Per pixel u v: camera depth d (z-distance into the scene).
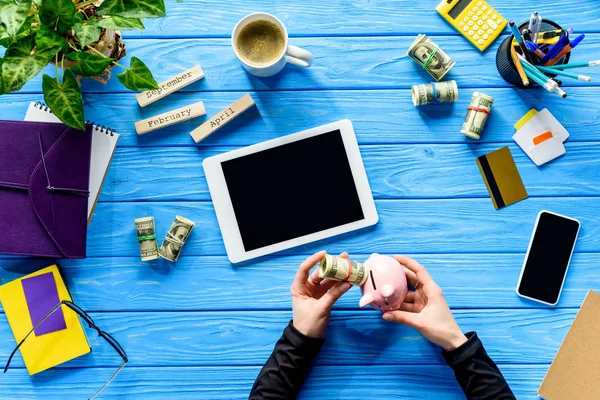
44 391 1.03
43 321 1.02
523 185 1.04
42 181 0.95
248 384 1.04
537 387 1.03
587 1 1.05
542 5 1.05
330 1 1.05
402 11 1.05
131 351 1.04
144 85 0.83
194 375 1.04
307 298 0.95
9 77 0.72
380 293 0.89
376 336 1.04
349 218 1.03
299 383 0.96
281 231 1.03
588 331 1.02
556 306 1.04
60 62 0.88
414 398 1.03
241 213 1.03
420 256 1.04
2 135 0.96
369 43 1.05
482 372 0.91
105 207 1.04
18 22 0.69
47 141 0.96
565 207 1.04
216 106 1.05
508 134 1.04
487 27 1.03
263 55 0.98
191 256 1.04
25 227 0.95
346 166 1.03
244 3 1.05
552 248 1.03
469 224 1.04
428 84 1.01
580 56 1.05
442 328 0.92
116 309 1.04
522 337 1.04
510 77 1.01
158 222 1.04
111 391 1.04
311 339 0.93
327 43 1.05
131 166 1.04
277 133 1.05
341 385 1.03
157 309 1.04
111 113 1.04
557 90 0.90
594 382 1.00
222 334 1.04
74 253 0.96
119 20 0.78
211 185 1.03
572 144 1.04
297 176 1.03
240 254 1.03
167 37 1.05
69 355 1.02
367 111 1.05
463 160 1.05
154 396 1.04
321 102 1.05
